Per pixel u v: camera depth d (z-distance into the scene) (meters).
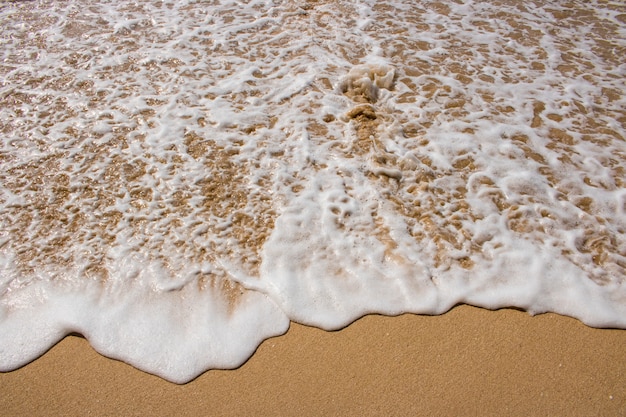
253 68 4.06
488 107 3.64
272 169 3.11
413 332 2.25
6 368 2.14
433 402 1.99
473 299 2.39
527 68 4.09
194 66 4.08
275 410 1.98
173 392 2.05
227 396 2.03
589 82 3.91
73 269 2.54
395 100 3.70
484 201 2.90
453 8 5.00
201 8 4.96
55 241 2.70
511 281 2.47
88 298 2.41
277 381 2.08
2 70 4.07
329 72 3.99
